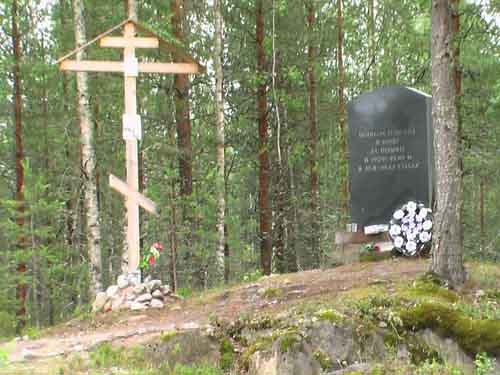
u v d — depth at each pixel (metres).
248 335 8.29
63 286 19.03
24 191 16.66
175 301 11.18
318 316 7.75
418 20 13.55
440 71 9.58
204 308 10.27
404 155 12.91
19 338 10.17
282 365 7.26
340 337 7.60
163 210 16.70
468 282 9.55
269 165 19.70
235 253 18.52
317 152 22.12
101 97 18.81
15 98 18.58
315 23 20.69
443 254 9.45
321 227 20.89
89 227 14.95
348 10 22.89
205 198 16.64
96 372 7.04
